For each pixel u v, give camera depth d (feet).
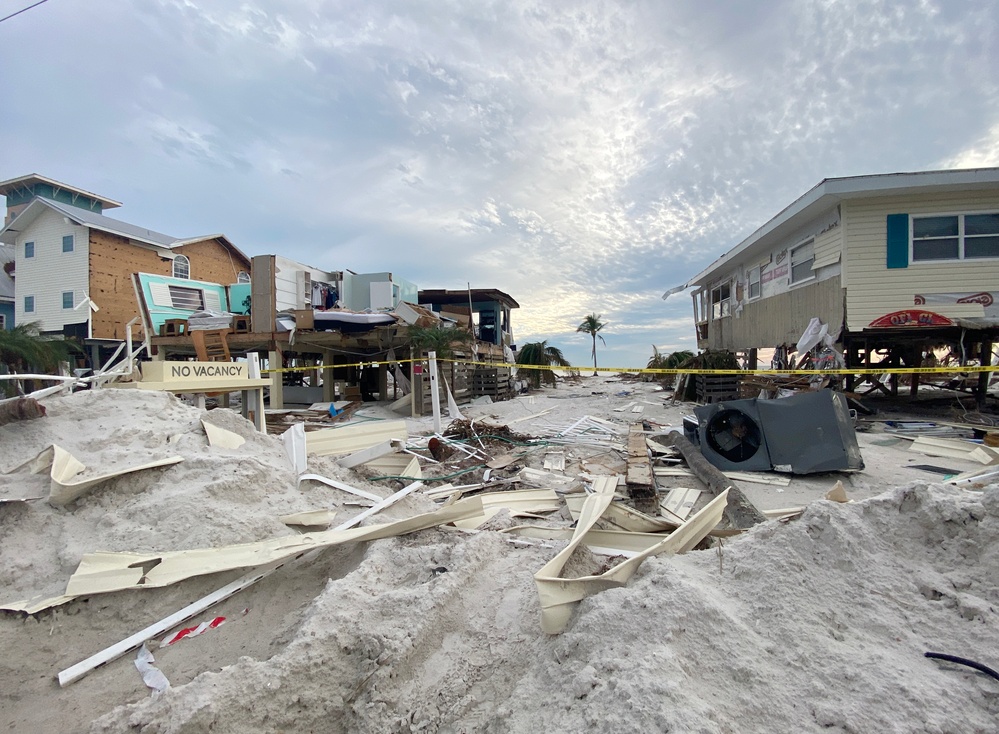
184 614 8.48
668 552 8.27
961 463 19.86
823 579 6.68
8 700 6.81
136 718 5.90
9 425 12.25
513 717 5.74
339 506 13.20
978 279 31.45
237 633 8.29
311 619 7.49
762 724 4.86
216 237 95.91
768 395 34.99
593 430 29.73
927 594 6.46
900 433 26.50
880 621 6.04
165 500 10.73
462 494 16.67
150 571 8.89
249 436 15.15
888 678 5.15
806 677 5.33
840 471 18.60
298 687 6.72
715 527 10.46
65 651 7.77
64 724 6.39
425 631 7.38
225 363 19.33
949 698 4.91
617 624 6.16
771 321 45.24
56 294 76.02
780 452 18.39
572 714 5.29
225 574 9.45
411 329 40.75
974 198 31.24
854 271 32.83
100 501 10.75
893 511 7.67
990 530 6.89
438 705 6.48
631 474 15.52
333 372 47.42
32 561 9.07
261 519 10.86
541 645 6.99
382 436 19.83
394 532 10.80
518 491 16.12
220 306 55.11
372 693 6.63
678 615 6.01
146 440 12.87
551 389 73.46
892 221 32.27
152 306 47.85
